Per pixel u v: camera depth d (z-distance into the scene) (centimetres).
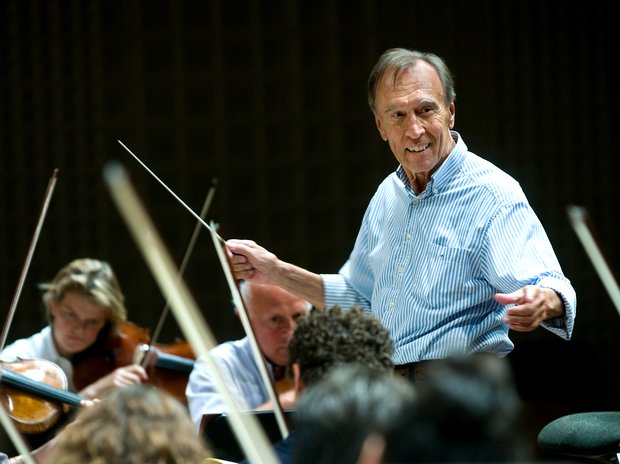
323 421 332
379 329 467
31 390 802
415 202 634
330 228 1398
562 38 1344
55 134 1440
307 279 683
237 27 1417
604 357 1310
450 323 616
